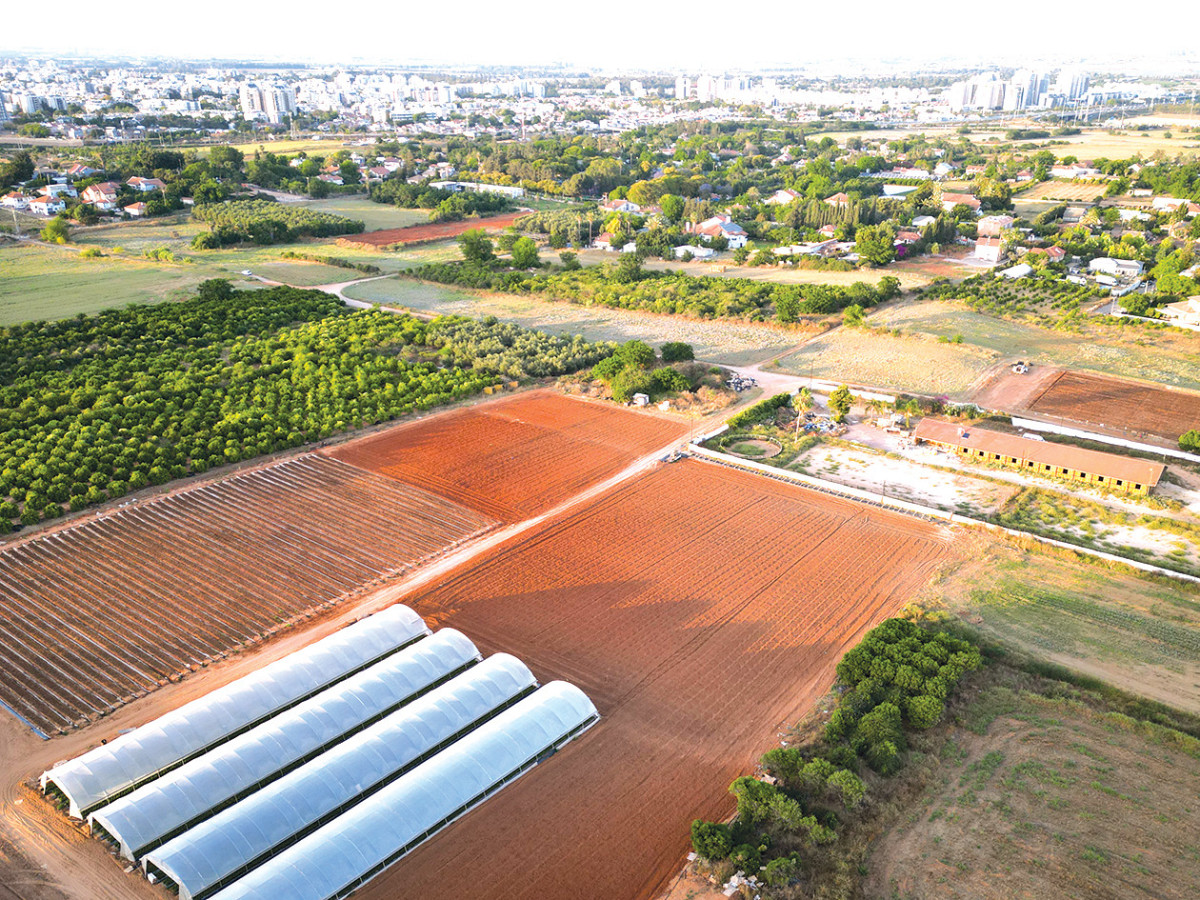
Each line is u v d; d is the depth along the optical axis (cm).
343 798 5403
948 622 7175
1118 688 6431
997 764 5741
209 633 7269
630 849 5116
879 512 9281
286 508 9412
